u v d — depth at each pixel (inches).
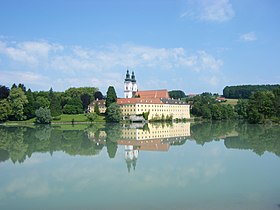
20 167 1788.9
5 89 7145.7
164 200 1165.1
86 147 2642.7
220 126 5575.8
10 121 6761.8
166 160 1957.4
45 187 1368.1
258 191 1263.5
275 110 5851.4
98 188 1337.4
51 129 4958.2
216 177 1504.7
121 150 2447.1
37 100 7500.0
